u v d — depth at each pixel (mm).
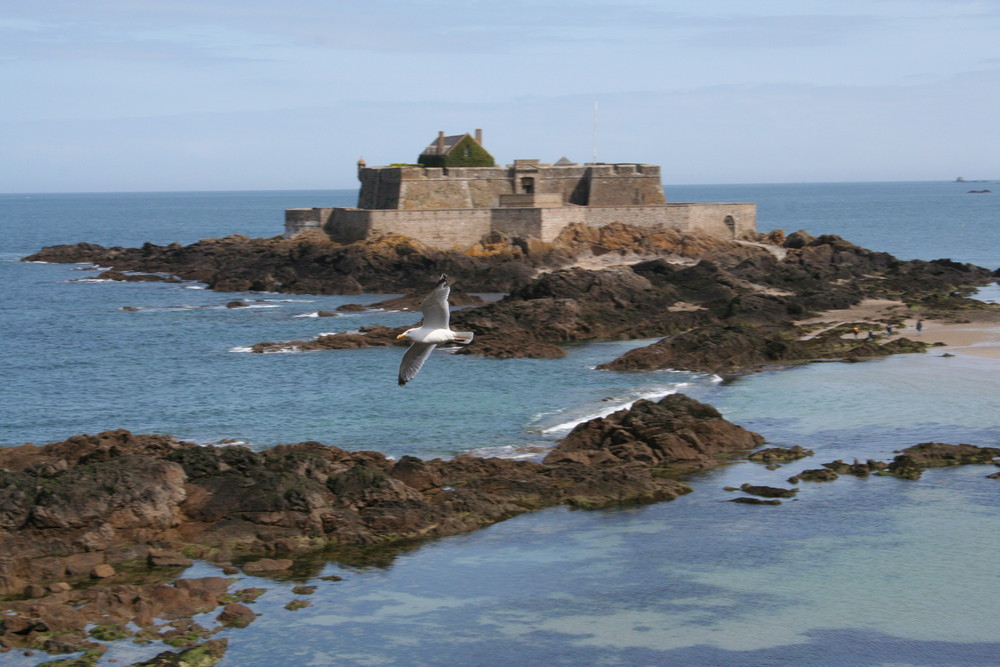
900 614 31703
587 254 118500
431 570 35125
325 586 33625
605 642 30016
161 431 53281
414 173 126438
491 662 28812
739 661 28922
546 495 42062
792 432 51781
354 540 37094
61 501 35812
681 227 127938
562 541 37781
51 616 29891
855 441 50000
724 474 45469
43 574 33250
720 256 119688
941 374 64625
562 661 28906
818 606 32312
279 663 28500
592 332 81062
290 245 123000
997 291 107312
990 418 53500
